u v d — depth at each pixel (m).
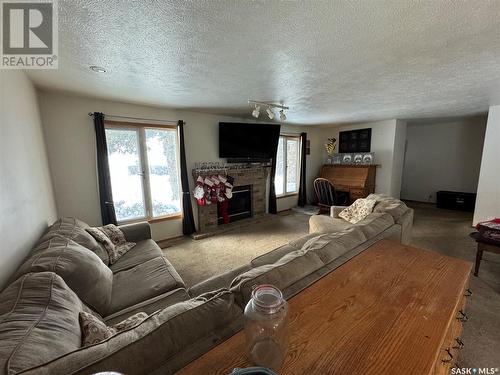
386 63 1.88
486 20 1.26
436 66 1.94
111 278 1.66
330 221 3.10
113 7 1.12
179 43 1.50
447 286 0.92
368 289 0.90
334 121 5.18
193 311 0.74
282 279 0.94
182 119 3.73
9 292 0.96
